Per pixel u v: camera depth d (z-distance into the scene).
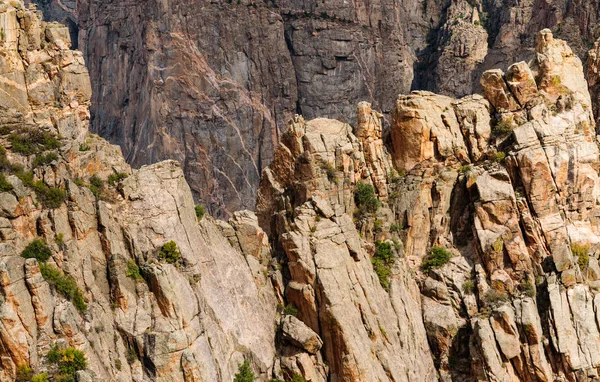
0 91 75.38
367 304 83.88
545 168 90.94
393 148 97.19
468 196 93.56
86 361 64.88
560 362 85.44
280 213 89.31
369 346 81.75
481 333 85.00
